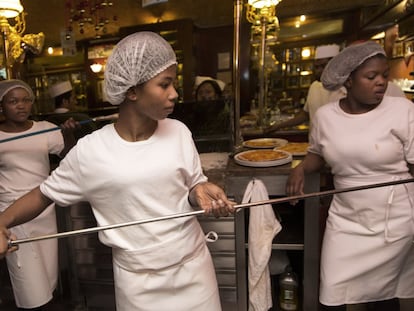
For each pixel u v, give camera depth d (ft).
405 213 4.08
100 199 2.94
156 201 2.90
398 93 5.86
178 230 3.05
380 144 3.92
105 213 3.04
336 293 4.41
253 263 4.94
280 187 4.99
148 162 2.82
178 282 3.13
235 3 5.86
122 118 2.91
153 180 2.82
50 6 8.05
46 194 3.11
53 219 5.46
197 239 3.28
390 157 3.94
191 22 11.40
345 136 4.09
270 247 4.89
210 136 6.52
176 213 3.01
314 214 5.05
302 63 13.85
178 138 3.05
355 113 4.11
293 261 6.29
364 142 3.96
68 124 5.27
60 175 3.05
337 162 4.23
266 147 6.41
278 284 6.11
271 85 13.47
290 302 5.55
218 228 5.19
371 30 12.13
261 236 4.87
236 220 5.11
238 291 5.35
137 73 2.61
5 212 3.03
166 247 2.98
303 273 5.43
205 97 7.73
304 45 14.10
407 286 4.55
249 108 12.29
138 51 2.58
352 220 4.33
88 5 8.13
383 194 4.05
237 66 6.21
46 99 9.97
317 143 4.53
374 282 4.41
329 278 4.43
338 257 4.39
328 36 13.35
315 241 5.15
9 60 6.50
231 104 6.49
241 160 5.24
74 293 5.96
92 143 2.90
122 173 2.78
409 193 4.09
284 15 11.26
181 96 10.91
